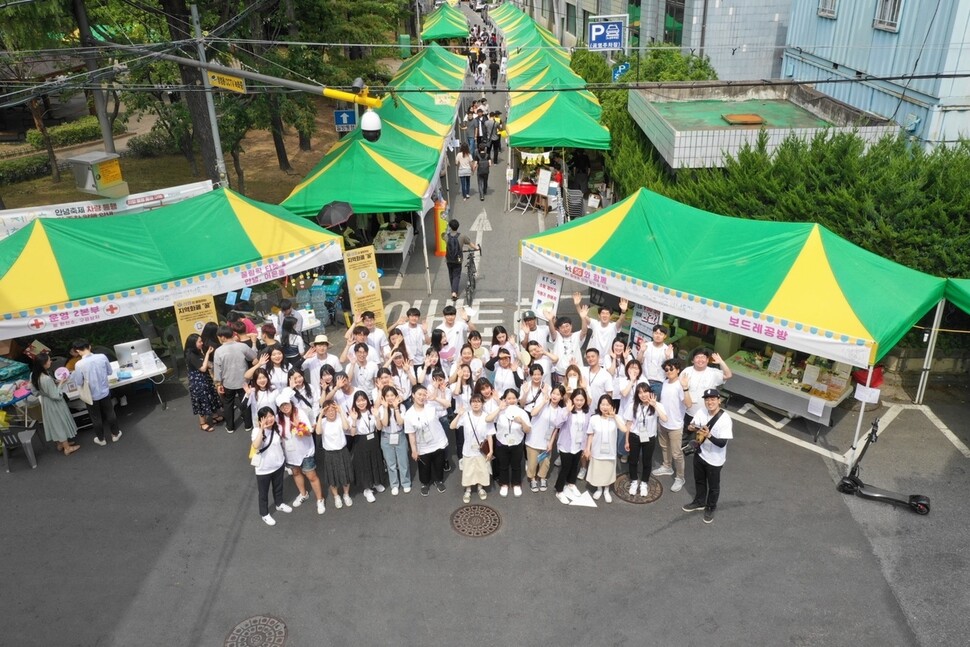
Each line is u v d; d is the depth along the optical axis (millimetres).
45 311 11078
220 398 11188
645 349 10219
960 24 12398
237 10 19781
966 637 7105
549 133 19719
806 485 9484
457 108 24812
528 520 8953
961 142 12133
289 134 31547
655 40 27000
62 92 20953
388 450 9219
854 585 7781
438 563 8258
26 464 10375
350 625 7418
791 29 19547
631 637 7172
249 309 14227
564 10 49500
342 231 17203
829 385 10633
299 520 9070
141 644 7270
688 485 9609
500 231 19719
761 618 7379
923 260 11211
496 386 9734
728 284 10367
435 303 15445
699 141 14734
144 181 24547
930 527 8633
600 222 12266
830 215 12227
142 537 8820
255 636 7320
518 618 7441
